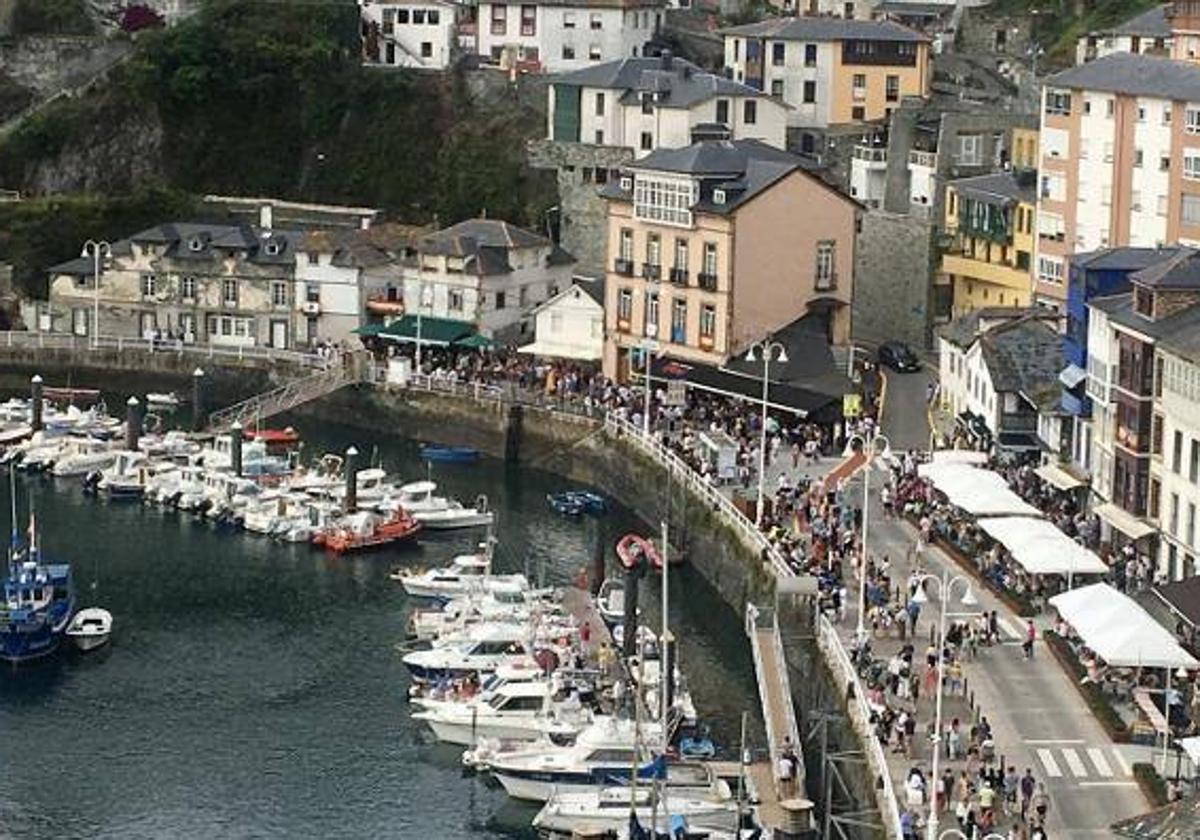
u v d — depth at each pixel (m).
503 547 171.62
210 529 178.25
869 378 197.12
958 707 118.50
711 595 158.75
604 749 122.75
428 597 158.50
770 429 180.75
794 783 117.00
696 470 171.50
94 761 129.50
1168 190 187.38
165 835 119.62
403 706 137.88
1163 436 142.38
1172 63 191.50
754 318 199.50
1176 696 114.19
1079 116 197.75
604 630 147.88
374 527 172.62
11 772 127.94
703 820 114.88
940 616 121.69
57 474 194.12
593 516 181.88
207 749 131.12
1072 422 161.12
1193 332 139.62
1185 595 123.31
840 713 122.12
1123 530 145.25
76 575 164.75
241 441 188.50
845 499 160.50
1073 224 199.12
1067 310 167.00
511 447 199.75
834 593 136.25
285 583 163.38
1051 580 138.75
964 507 145.75
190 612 156.38
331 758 129.50
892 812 103.62
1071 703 118.81
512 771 122.56
